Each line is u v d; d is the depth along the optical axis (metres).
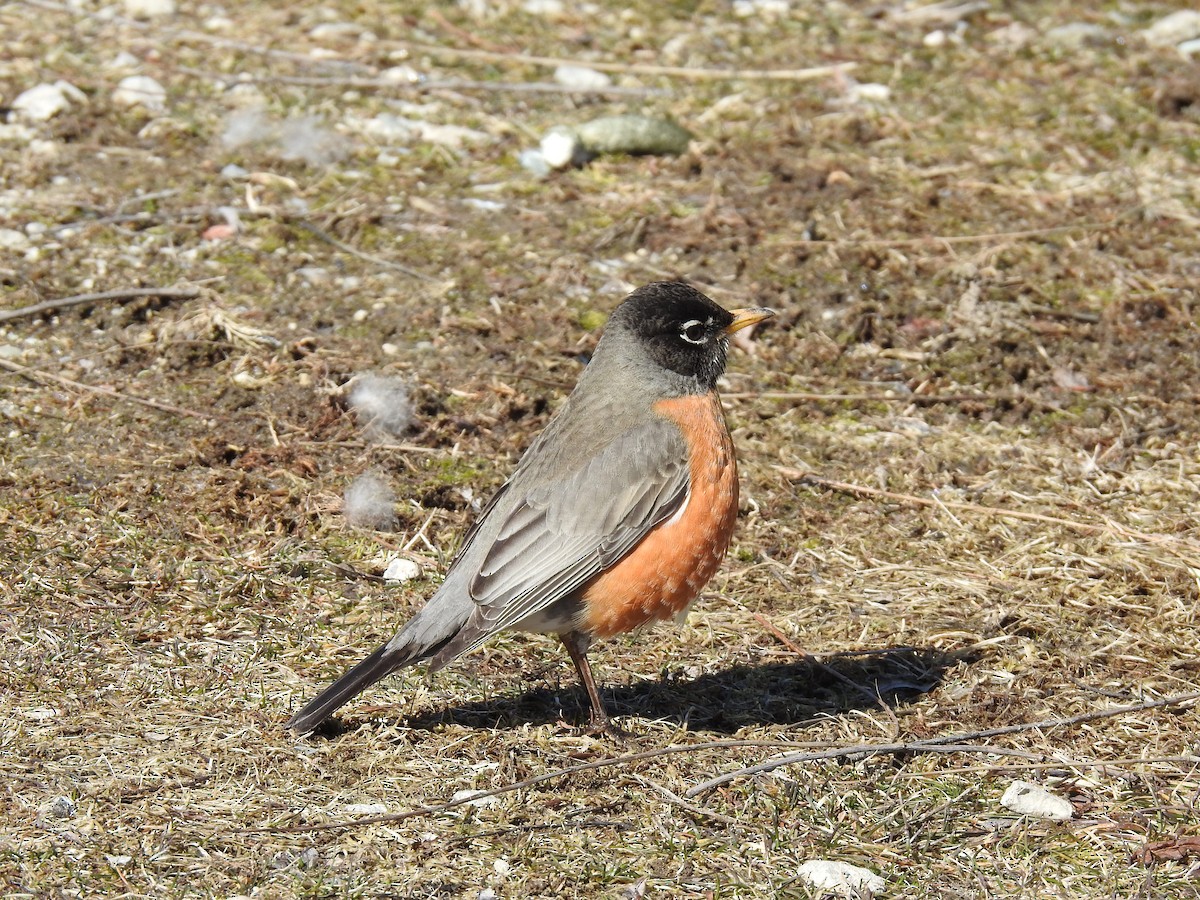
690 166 16.73
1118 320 14.41
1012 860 8.23
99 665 9.66
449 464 12.34
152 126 16.75
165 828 8.18
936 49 19.45
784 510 12.01
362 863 8.00
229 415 12.65
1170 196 16.39
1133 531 11.62
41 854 7.90
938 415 13.30
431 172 16.48
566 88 18.22
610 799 8.69
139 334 13.54
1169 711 9.59
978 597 10.93
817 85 18.50
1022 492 12.22
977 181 16.62
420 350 13.67
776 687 10.07
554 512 9.51
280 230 15.09
